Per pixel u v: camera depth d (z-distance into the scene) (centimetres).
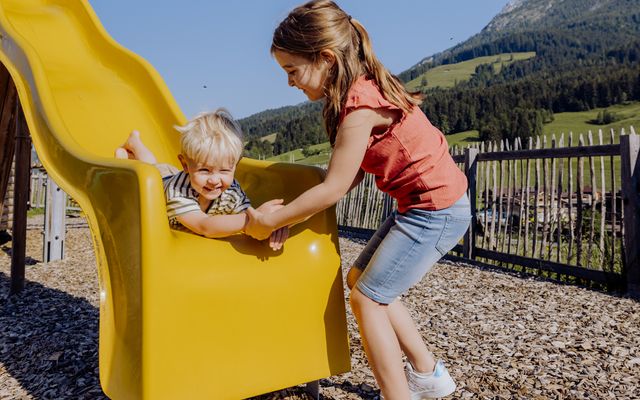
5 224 833
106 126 334
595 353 311
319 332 210
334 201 188
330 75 192
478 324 376
